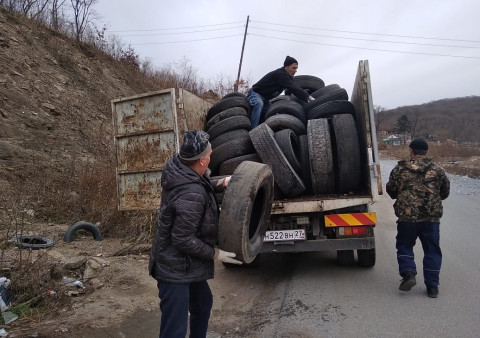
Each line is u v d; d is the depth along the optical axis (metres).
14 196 7.70
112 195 8.50
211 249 2.95
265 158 6.02
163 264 2.92
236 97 7.52
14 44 13.52
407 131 94.69
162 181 3.02
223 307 4.99
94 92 15.20
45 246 6.20
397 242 5.34
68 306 4.61
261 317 4.65
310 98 8.10
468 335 4.00
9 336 3.79
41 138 10.75
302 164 6.32
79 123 12.71
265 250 5.95
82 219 8.13
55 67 14.52
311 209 5.74
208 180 3.11
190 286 3.21
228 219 3.03
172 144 6.88
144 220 7.68
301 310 4.79
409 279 5.09
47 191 8.62
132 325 4.31
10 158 9.19
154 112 6.95
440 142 70.19
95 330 4.11
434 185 5.17
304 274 6.23
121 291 5.16
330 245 5.86
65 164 9.99
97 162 10.43
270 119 6.92
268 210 3.67
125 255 6.62
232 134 6.70
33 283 4.73
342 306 4.86
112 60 19.33
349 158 6.05
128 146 7.26
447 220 10.38
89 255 6.37
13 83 11.89
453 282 5.61
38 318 4.25
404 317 4.47
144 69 22.78
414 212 5.11
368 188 6.02
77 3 19.59
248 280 6.07
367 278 5.90
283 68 8.34
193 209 2.83
